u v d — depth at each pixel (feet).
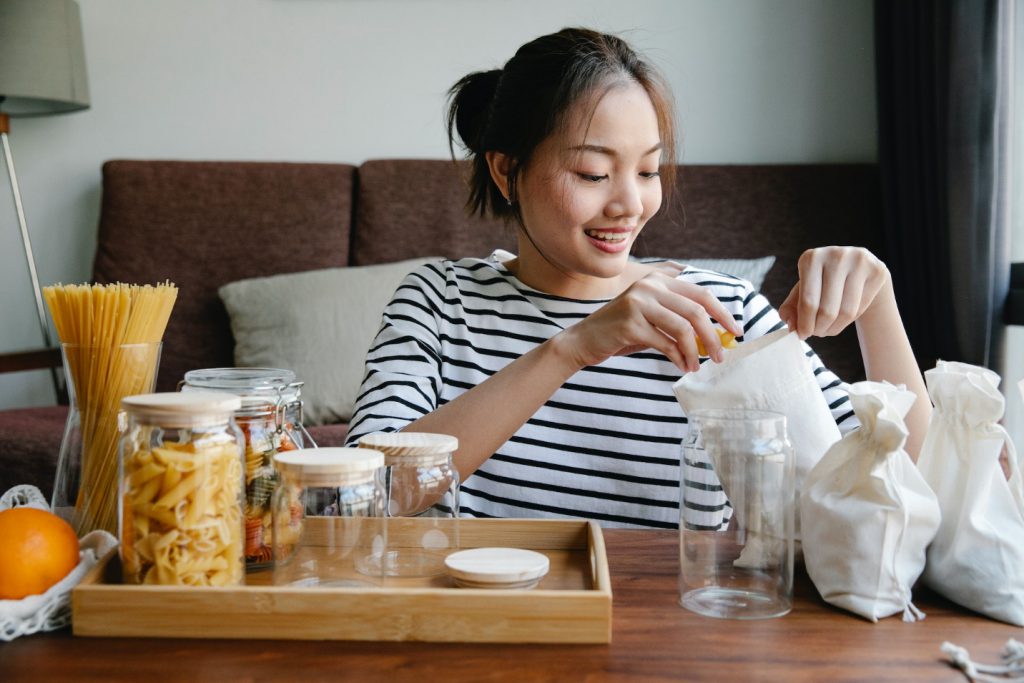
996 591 2.48
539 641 2.32
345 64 9.78
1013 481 2.66
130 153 9.85
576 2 9.67
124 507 2.46
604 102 3.64
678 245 8.88
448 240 9.03
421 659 2.23
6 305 9.95
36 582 2.45
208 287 8.90
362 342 8.18
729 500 2.56
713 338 3.03
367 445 2.77
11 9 8.70
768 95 9.68
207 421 2.45
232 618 2.34
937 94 7.95
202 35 9.77
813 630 2.41
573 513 4.08
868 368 3.60
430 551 2.78
